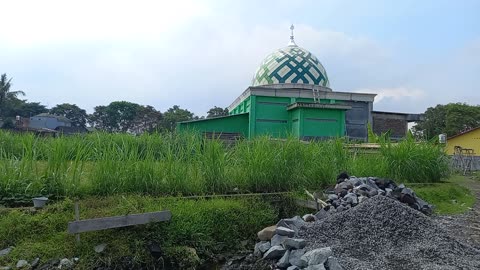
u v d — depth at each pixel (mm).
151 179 6836
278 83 27391
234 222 6504
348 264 4965
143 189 6746
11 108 51688
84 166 6836
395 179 10633
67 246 5043
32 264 4719
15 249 4887
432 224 6234
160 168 7090
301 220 6469
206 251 5824
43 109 57406
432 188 10445
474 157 23703
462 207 9508
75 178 6477
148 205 6012
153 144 8148
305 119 20547
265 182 7918
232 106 29000
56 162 6434
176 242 5668
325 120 20703
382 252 5453
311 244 5609
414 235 5875
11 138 9891
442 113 43781
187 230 5793
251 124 22172
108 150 7000
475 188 13719
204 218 6191
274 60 28172
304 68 27578
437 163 11742
